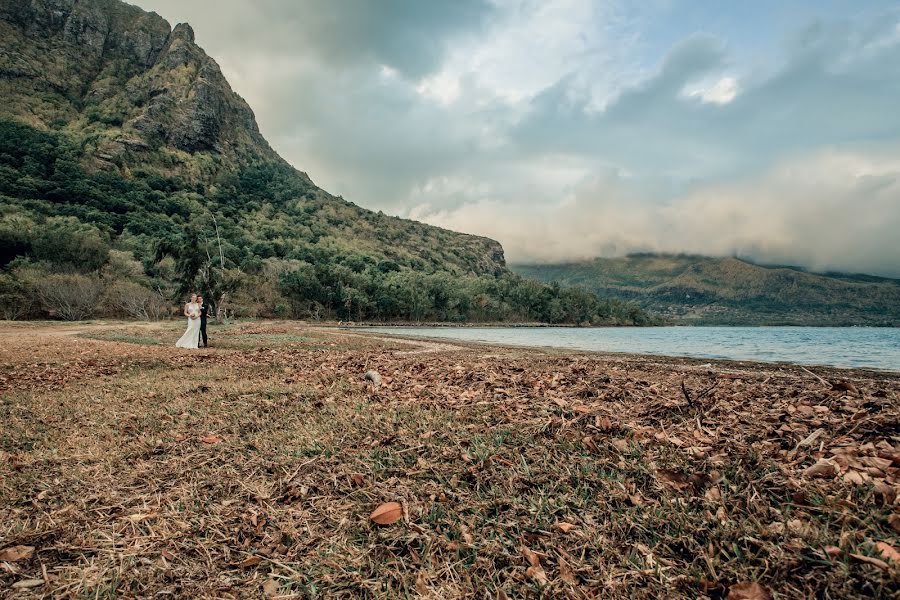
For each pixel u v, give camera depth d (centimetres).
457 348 2256
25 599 224
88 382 856
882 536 227
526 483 325
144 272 7106
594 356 1914
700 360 1853
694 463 334
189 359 1275
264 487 344
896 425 399
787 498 277
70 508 315
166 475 374
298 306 8481
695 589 213
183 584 236
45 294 5238
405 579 233
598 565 236
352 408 566
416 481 339
